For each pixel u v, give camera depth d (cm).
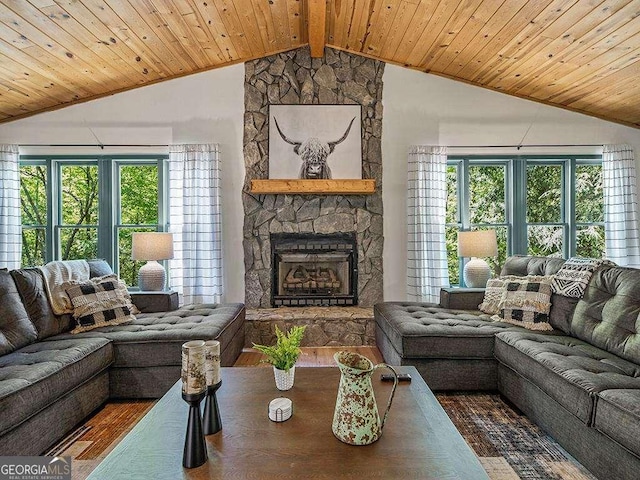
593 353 208
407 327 258
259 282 422
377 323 352
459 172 451
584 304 244
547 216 452
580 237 450
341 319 375
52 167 430
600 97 387
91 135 421
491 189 448
